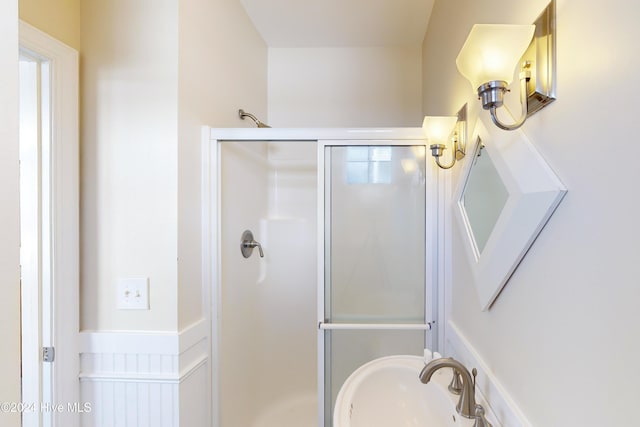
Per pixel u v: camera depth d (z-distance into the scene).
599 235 0.49
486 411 0.92
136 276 1.25
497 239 0.84
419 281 1.51
